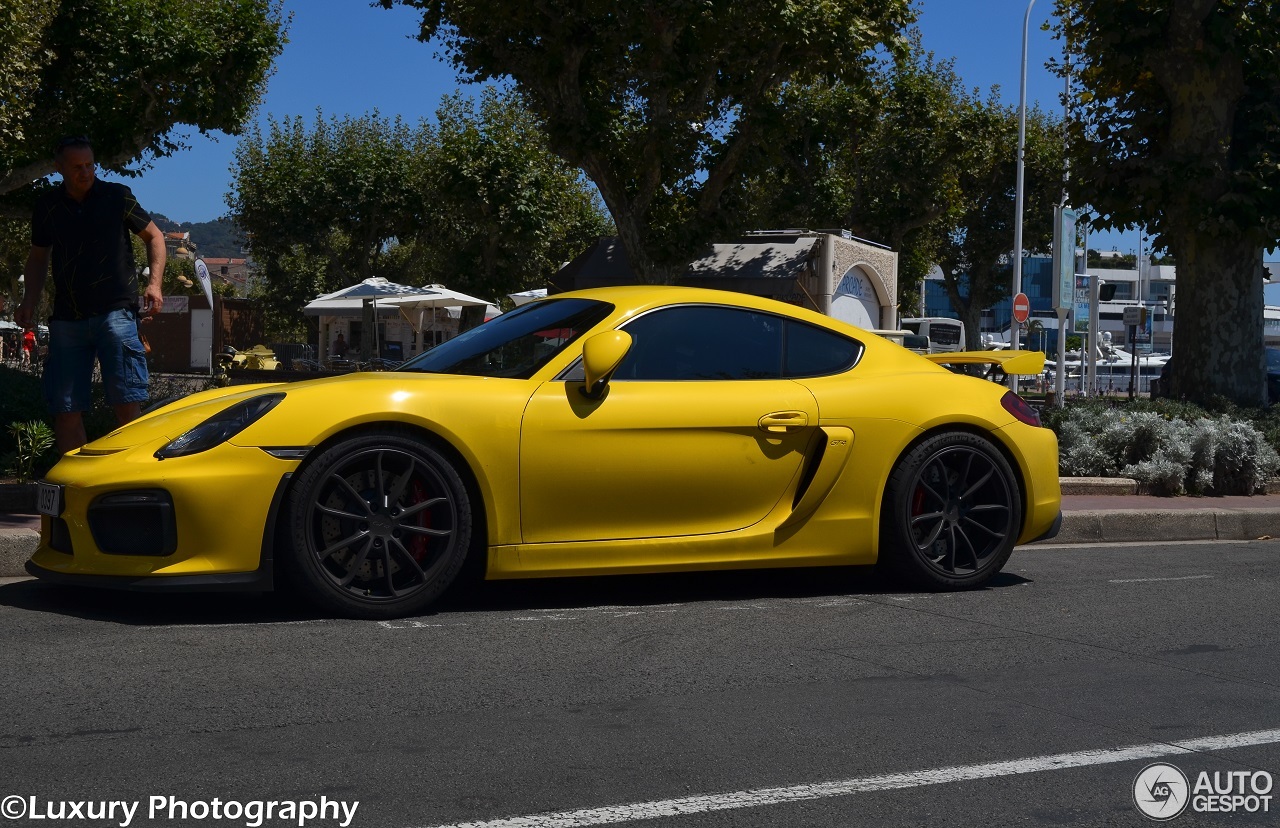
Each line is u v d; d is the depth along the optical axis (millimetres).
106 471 4453
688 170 19859
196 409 4734
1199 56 13164
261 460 4438
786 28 17672
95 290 6047
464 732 3326
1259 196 13062
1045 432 5883
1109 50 13680
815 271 22469
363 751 3143
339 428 4523
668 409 4992
